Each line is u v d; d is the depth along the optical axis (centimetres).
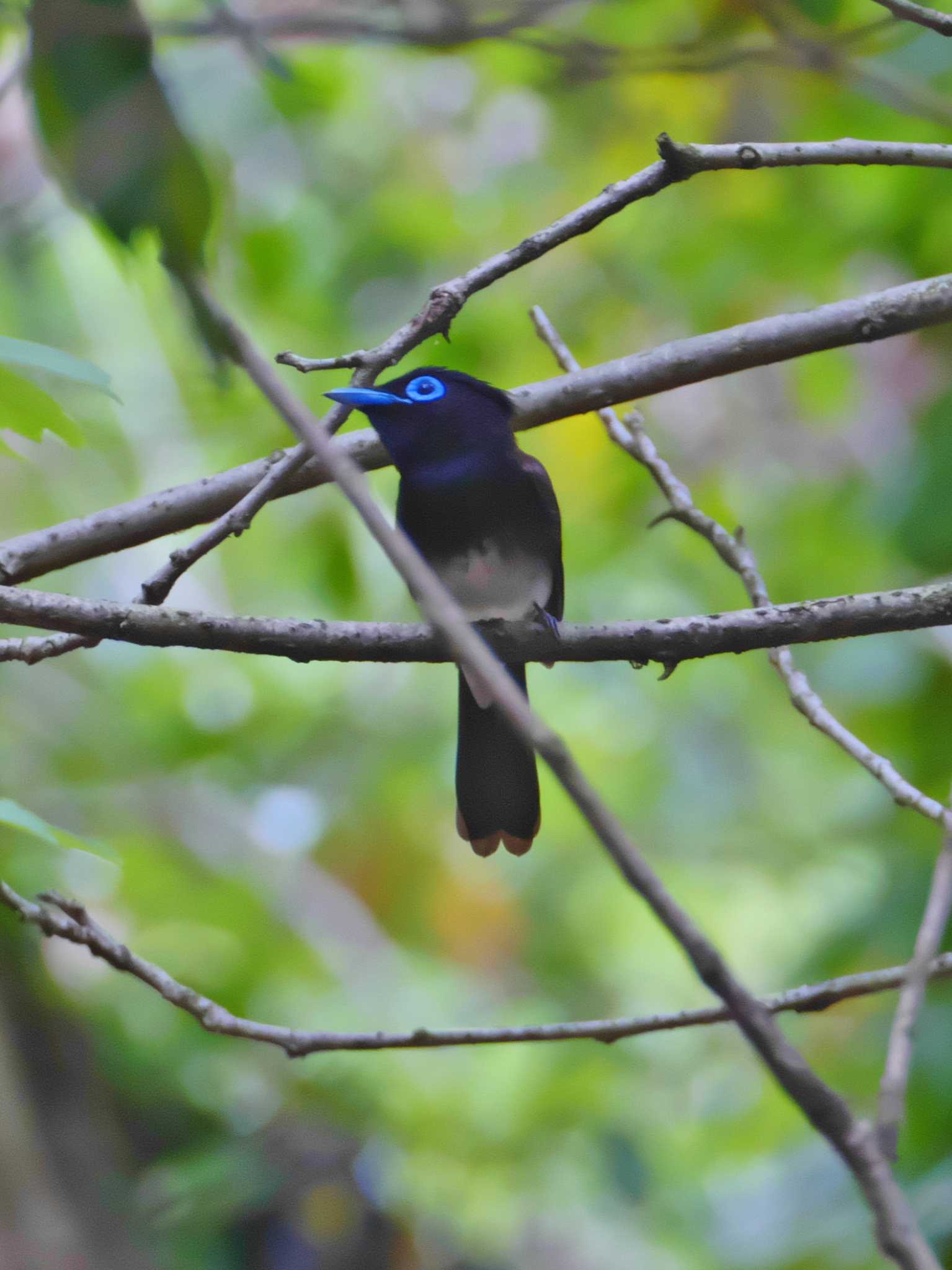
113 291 1201
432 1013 1350
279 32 373
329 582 1126
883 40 793
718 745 1630
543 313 618
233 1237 1084
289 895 1518
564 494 1348
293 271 1154
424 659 485
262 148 1188
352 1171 1127
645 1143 1254
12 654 465
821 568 1332
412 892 1616
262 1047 1190
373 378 449
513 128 1302
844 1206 1000
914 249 1105
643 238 1240
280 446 1088
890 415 1434
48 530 566
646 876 232
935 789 984
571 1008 1587
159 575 459
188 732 1396
